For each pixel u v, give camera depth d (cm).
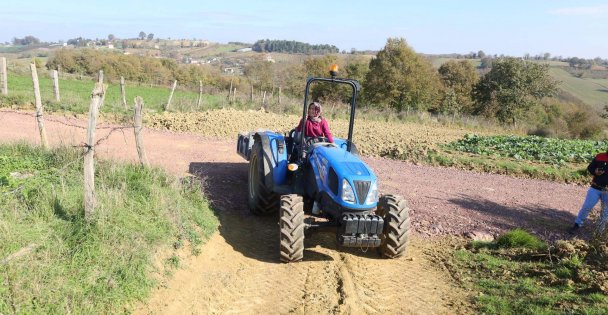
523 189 1209
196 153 1184
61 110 1606
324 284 575
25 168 698
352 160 644
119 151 1071
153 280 490
